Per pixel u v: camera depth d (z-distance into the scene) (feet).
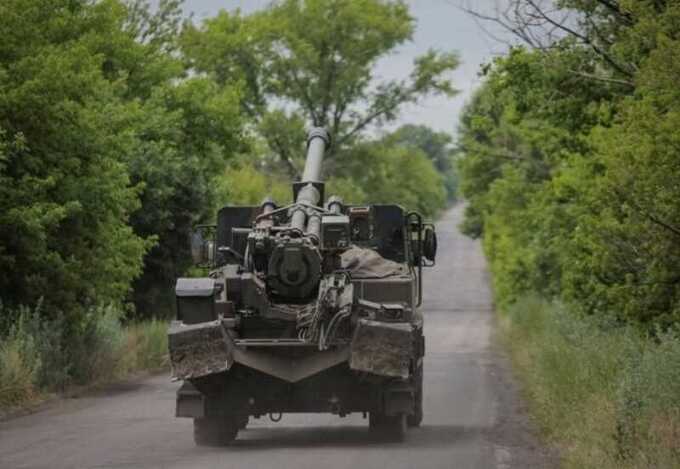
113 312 159.63
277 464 72.28
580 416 83.10
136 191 141.28
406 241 93.97
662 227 80.18
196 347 79.10
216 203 206.90
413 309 86.69
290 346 81.10
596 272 111.24
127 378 148.66
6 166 118.21
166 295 207.72
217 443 83.97
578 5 113.80
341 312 80.23
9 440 86.84
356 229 87.10
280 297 83.46
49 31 132.26
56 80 121.08
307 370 81.25
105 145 131.44
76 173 131.23
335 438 88.53
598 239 87.61
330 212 88.43
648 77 80.69
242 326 83.46
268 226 85.10
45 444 84.12
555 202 175.94
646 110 79.87
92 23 137.80
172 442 85.35
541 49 117.50
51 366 125.70
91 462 74.23
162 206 201.36
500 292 373.20
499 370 175.94
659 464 61.82
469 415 106.52
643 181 78.89
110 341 146.00
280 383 82.12
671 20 85.46
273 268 82.02
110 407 112.37
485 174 371.35
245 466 71.46
